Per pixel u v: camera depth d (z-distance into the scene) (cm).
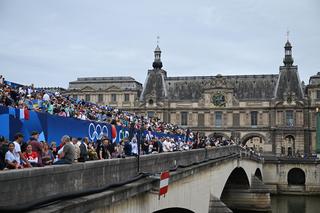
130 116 6322
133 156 2664
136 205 2447
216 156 5581
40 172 1574
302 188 11788
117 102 14575
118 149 2980
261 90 13962
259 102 13688
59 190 1702
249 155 8938
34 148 2034
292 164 11925
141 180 2523
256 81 14238
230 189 9056
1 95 3036
